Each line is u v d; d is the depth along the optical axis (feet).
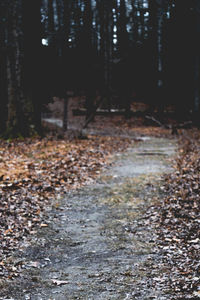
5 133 62.80
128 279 16.43
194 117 101.24
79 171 39.68
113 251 19.74
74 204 28.78
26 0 64.59
